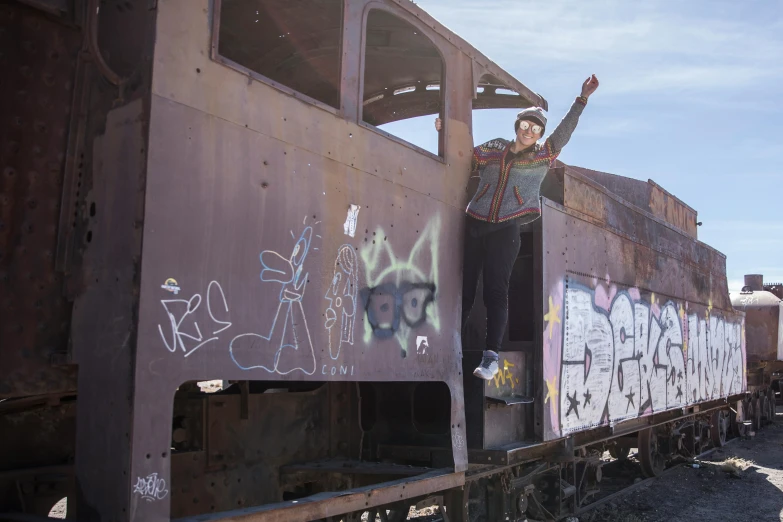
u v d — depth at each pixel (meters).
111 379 2.79
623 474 10.52
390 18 4.68
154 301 2.79
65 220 3.14
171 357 2.83
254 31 5.05
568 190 6.37
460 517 4.96
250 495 4.48
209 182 3.06
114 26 3.10
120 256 2.85
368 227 4.03
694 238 10.95
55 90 3.24
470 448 5.06
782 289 21.14
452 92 5.02
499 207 4.83
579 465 7.59
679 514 8.10
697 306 10.88
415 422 5.37
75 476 2.89
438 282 4.68
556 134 4.82
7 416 3.47
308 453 4.98
